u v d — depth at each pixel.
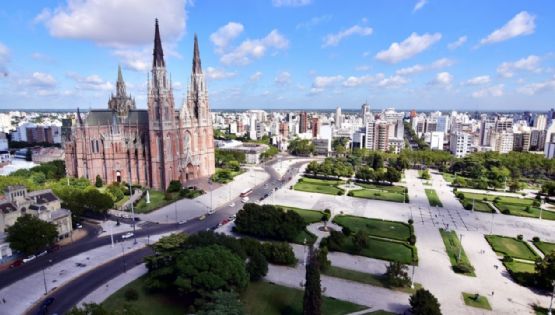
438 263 117.31
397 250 126.50
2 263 112.31
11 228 113.25
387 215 169.38
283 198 199.12
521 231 149.12
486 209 180.38
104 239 135.00
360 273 109.50
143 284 100.38
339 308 89.62
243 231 137.75
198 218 160.62
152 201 183.50
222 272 83.25
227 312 70.19
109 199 158.75
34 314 87.38
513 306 92.50
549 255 102.12
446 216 168.75
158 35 197.62
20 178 184.88
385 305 91.75
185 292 83.25
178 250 97.12
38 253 120.25
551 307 91.19
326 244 127.31
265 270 101.62
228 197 197.12
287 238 132.75
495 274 110.19
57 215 133.12
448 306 92.00
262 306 89.75
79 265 113.00
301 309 88.81
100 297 93.88
